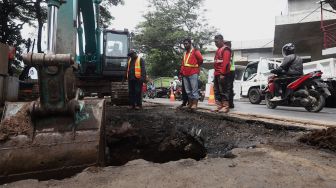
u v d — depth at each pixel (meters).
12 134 2.45
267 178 1.96
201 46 32.66
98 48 9.24
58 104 2.58
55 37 2.96
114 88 9.55
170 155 4.88
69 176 2.39
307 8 20.11
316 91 7.38
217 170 2.13
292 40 21.12
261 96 12.95
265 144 3.12
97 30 9.02
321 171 2.13
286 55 7.86
